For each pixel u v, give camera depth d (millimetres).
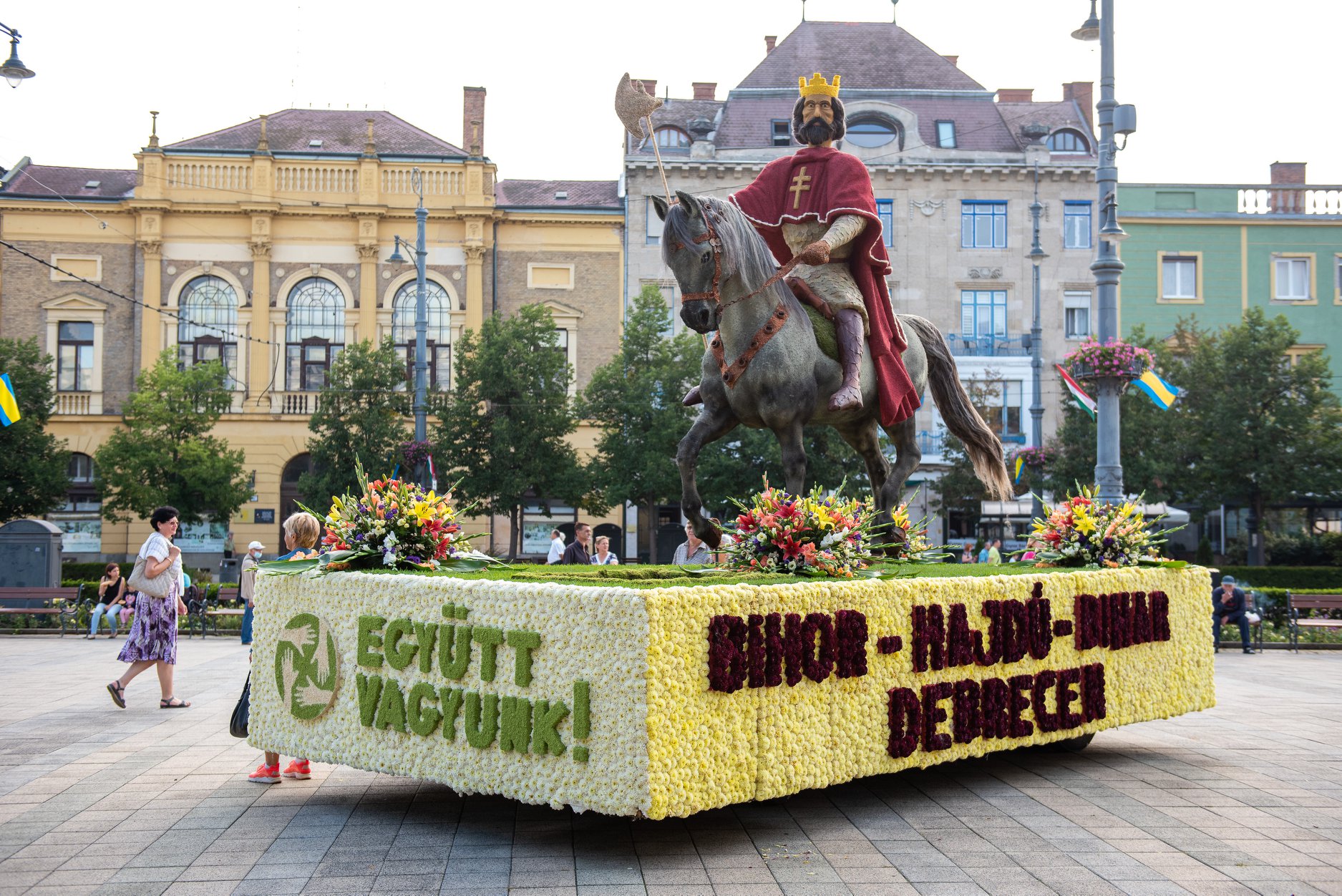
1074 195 37250
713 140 37938
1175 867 4828
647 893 4418
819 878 4648
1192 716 9703
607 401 29703
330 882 4594
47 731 8555
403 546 6008
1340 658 16688
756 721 5059
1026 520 31828
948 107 39281
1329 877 4695
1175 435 30078
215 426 35281
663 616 4680
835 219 7164
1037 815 5820
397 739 5551
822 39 41031
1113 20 15578
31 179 36938
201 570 30000
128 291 36031
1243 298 37562
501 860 4922
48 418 31047
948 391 8438
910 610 5863
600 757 4730
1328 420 29969
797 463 6863
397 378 30516
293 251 36281
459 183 36625
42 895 4422
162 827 5527
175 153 35969
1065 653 6859
